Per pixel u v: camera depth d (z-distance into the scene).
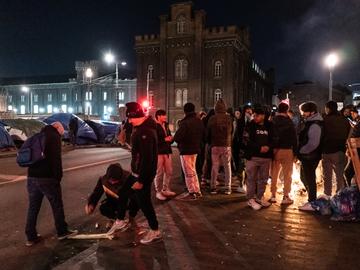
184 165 8.50
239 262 4.87
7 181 11.17
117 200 6.02
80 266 4.77
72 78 84.50
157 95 57.38
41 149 5.48
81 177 11.91
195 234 5.96
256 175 7.76
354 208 6.64
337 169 7.46
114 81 77.62
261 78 73.69
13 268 4.81
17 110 89.38
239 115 10.42
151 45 57.41
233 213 7.21
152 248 5.36
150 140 5.38
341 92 76.06
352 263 4.84
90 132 26.20
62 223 5.78
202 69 54.81
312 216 7.00
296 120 12.87
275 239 5.73
